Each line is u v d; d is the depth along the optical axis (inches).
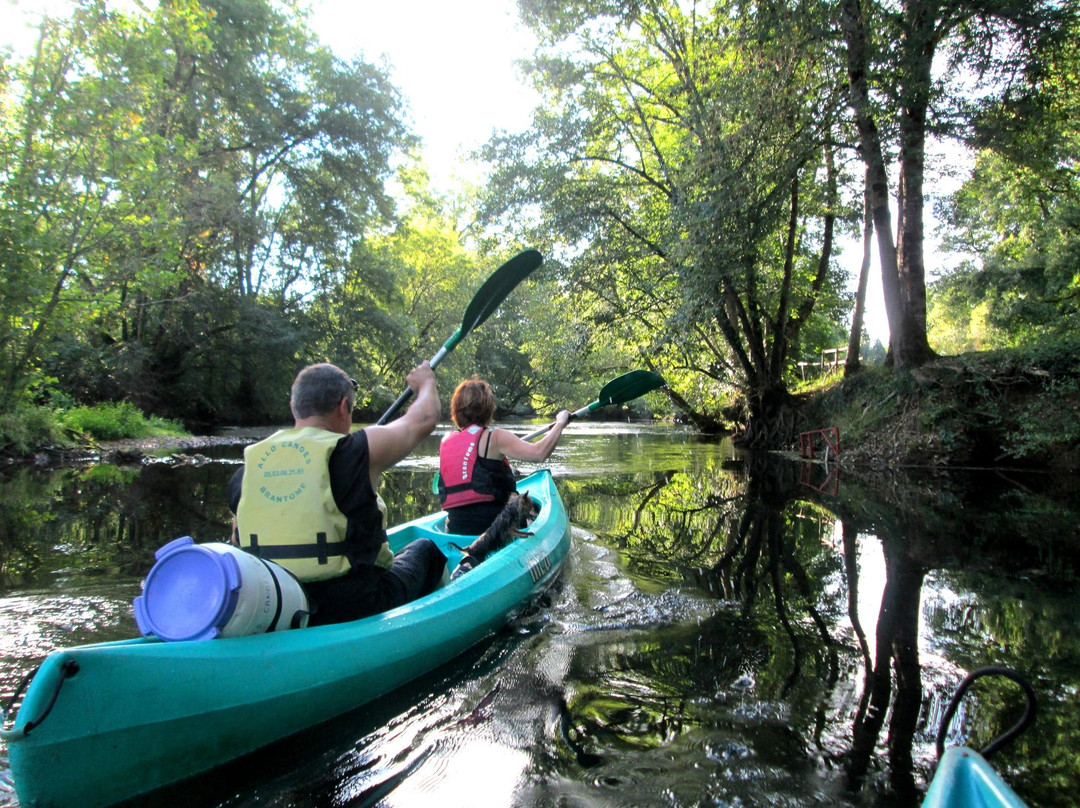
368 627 83.6
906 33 327.6
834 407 470.3
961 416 387.5
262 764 69.2
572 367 577.3
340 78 661.9
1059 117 386.3
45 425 385.1
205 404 702.5
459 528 139.2
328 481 79.1
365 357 733.3
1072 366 366.0
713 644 106.0
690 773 68.2
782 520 221.1
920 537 194.9
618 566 157.2
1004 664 98.0
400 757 71.2
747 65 362.6
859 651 103.4
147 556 154.0
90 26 338.0
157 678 62.1
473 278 990.4
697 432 755.4
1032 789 66.4
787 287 505.7
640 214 509.4
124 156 346.6
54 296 352.2
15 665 91.7
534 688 89.0
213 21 551.2
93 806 58.2
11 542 168.2
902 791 65.3
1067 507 252.5
